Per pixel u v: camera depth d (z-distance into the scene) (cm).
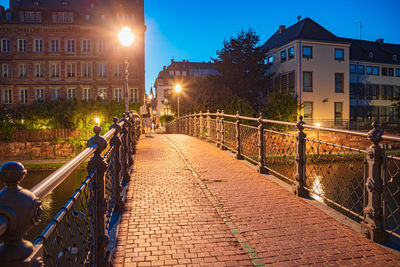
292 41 3488
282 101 3011
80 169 1983
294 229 412
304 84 3472
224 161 882
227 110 2653
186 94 3519
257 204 514
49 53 3950
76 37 3956
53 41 3962
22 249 115
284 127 2733
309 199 541
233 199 539
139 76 4022
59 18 3962
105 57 3984
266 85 4044
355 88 4066
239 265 321
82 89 3981
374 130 372
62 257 168
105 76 4000
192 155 982
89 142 265
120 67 4022
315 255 342
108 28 3994
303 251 351
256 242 375
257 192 582
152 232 400
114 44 4006
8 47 3928
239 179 677
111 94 3997
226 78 3494
